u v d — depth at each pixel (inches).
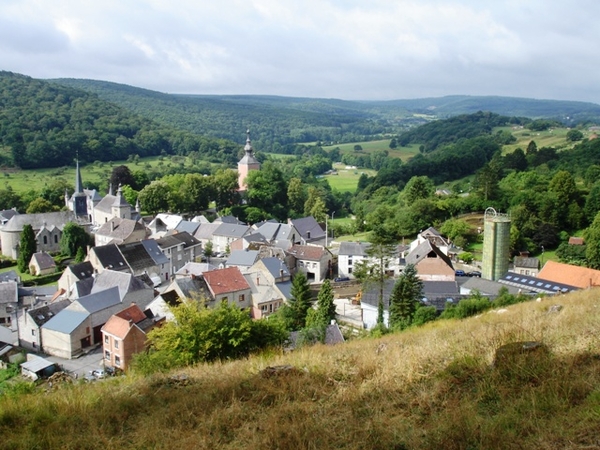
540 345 689.6
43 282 3782.0
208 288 2753.4
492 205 4709.6
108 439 582.6
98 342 2551.7
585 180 4995.1
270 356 954.7
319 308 2447.1
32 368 2183.8
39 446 570.6
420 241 3865.7
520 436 494.3
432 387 633.0
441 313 2060.8
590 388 564.1
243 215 5816.9
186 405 652.1
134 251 3491.6
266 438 537.6
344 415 585.9
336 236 5118.1
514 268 3449.8
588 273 2746.1
